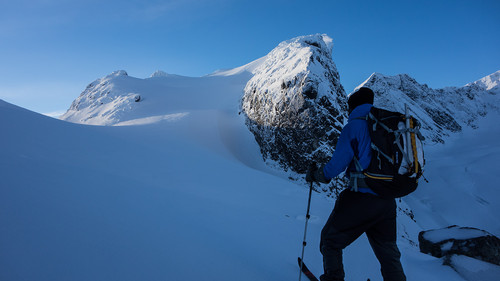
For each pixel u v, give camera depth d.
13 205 2.13
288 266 2.32
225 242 2.49
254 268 2.11
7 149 3.92
